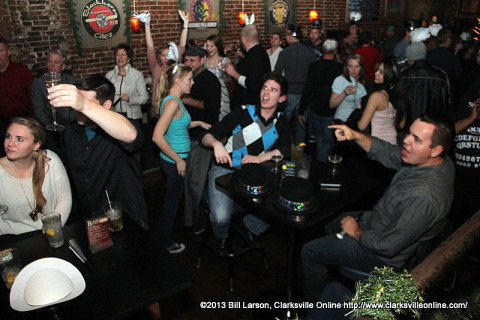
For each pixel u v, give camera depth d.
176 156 2.69
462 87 4.05
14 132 1.97
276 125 2.68
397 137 3.08
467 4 9.69
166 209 2.90
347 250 2.02
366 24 8.12
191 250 3.10
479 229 1.62
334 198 2.13
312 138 4.68
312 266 2.17
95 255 1.71
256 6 6.09
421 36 3.55
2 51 3.46
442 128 1.73
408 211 1.78
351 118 3.26
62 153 3.37
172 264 1.66
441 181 1.81
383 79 3.01
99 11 4.52
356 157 3.29
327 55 4.13
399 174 1.96
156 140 2.63
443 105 3.40
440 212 1.78
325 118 4.27
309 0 6.82
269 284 2.71
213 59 4.26
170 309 2.46
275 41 5.56
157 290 1.50
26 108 3.77
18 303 1.30
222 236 2.62
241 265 2.92
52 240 1.76
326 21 7.27
